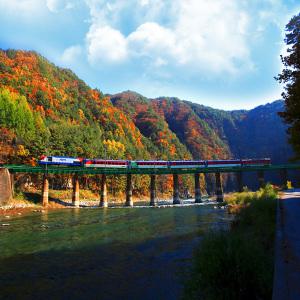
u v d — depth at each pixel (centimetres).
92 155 11538
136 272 1478
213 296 884
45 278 1423
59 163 7725
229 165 9512
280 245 1005
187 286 1092
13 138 9481
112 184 11694
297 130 1753
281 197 3462
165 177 15425
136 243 2203
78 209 6456
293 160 2103
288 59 1766
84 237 2545
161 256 1770
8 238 2534
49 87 19325
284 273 711
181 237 2375
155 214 4750
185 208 6109
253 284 853
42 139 9994
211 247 1047
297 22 1794
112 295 1198
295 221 1558
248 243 1050
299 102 1644
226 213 4034
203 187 19062
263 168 9825
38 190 8831
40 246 2162
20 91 16325
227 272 896
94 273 1484
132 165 8688
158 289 1230
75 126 14200
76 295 1208
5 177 6438
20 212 5397
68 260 1745
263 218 2003
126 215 4725
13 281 1385
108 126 19462
